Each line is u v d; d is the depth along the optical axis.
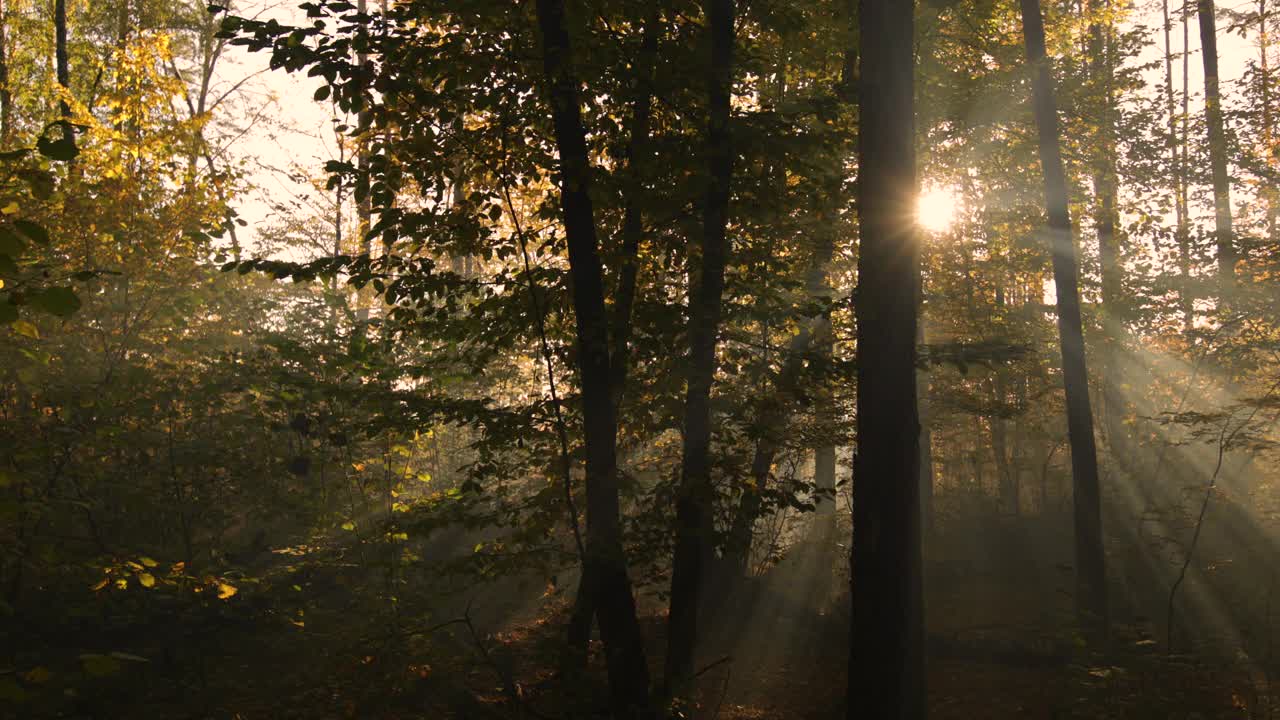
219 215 10.07
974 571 15.31
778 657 10.23
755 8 7.88
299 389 8.52
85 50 17.98
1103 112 14.23
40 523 7.22
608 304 7.69
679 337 7.39
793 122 7.50
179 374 9.14
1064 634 9.82
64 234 8.45
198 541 9.16
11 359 7.67
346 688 7.46
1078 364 11.06
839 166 8.71
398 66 6.46
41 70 18.69
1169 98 15.24
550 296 7.47
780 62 9.90
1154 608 11.68
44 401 7.77
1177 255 15.16
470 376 8.40
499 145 7.24
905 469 5.73
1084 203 15.89
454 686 7.89
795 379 7.77
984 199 15.59
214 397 8.83
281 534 10.93
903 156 5.89
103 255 8.84
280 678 7.47
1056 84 13.72
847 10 9.04
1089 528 10.77
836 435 10.66
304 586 9.18
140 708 6.58
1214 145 15.36
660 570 7.59
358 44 6.26
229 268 6.65
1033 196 15.24
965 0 12.90
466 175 7.21
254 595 8.73
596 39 6.94
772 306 7.87
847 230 10.20
